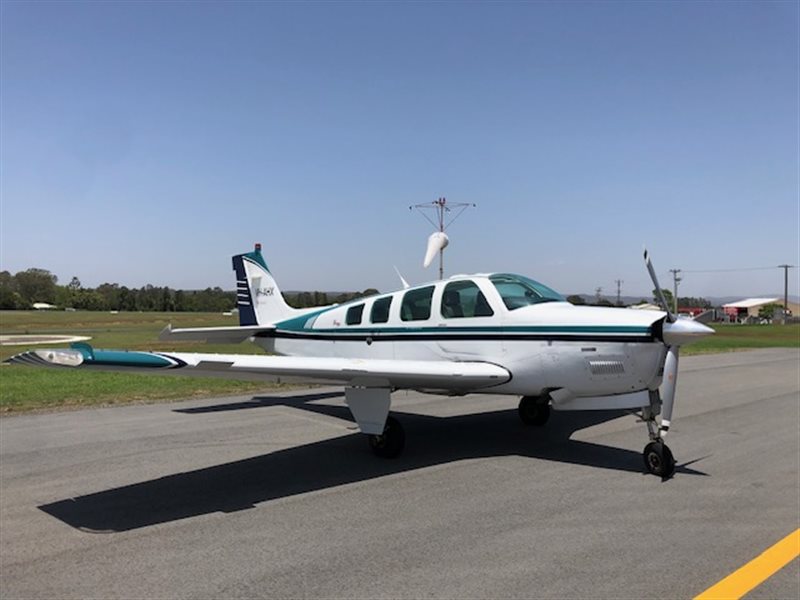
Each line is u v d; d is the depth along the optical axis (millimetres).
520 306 6223
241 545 3717
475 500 4590
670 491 4781
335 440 6734
